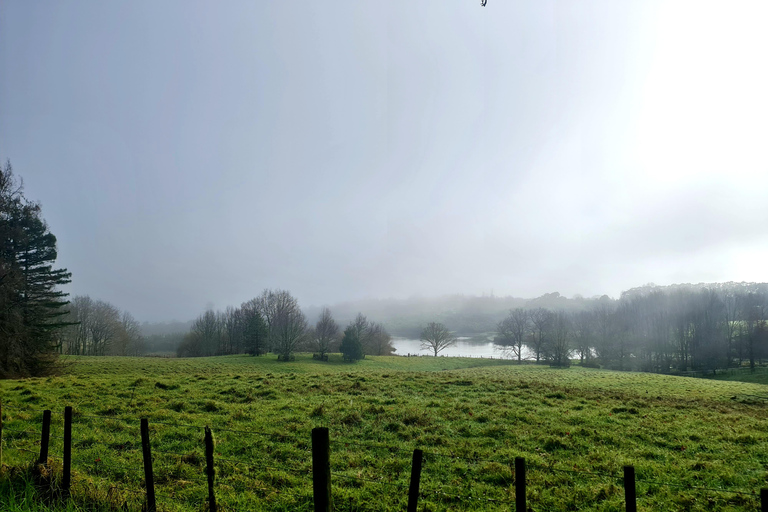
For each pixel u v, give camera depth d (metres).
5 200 45.50
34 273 48.22
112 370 45.81
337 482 10.16
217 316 116.50
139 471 10.41
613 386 36.62
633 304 101.81
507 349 116.12
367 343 114.06
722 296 103.50
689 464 12.02
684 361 90.50
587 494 9.71
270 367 62.38
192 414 16.70
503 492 9.83
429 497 9.46
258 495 9.34
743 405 25.34
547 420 16.83
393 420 16.00
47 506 7.96
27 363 42.72
